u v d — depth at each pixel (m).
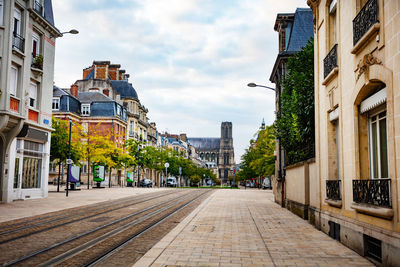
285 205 20.61
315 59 13.04
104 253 7.45
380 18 6.90
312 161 13.27
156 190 44.16
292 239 9.58
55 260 6.76
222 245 8.52
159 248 8.01
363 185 7.59
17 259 6.77
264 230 11.26
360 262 6.91
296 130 17.14
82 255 7.23
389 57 6.48
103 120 59.00
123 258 7.04
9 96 19.52
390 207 6.30
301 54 18.02
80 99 61.28
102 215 14.84
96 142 42.78
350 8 8.95
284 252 7.79
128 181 64.06
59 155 33.78
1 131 19.89
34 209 16.84
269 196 34.12
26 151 23.16
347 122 9.05
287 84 18.91
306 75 17.02
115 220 13.18
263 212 17.70
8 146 20.58
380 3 6.89
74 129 36.28
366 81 7.55
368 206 7.18
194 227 11.70
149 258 6.97
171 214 15.97
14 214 14.59
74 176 38.03
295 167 17.33
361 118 8.37
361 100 8.26
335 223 9.66
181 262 6.72
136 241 9.01
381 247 6.60
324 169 11.51
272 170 37.00
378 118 7.71
